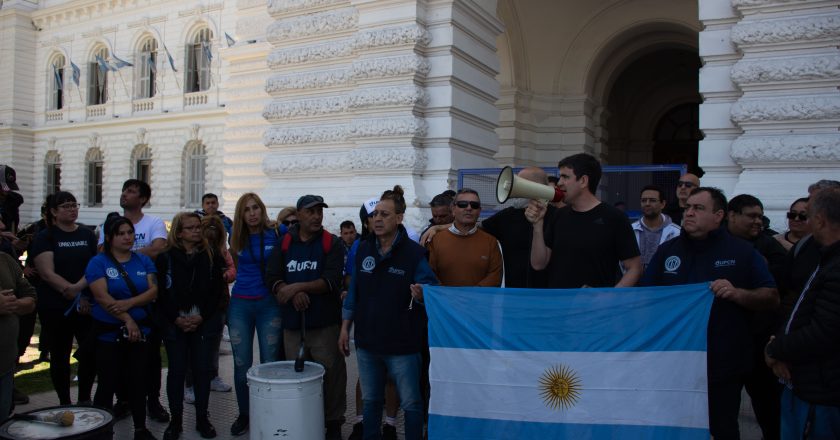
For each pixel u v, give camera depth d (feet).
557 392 14.43
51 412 15.24
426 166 30.71
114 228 19.43
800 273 14.03
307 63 33.91
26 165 121.60
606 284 15.15
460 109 31.12
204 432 20.02
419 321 16.94
